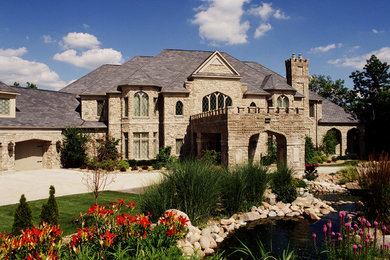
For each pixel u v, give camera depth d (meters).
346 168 25.55
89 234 6.39
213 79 33.53
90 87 33.28
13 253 5.64
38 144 28.80
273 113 23.78
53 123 29.09
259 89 35.44
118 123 31.81
